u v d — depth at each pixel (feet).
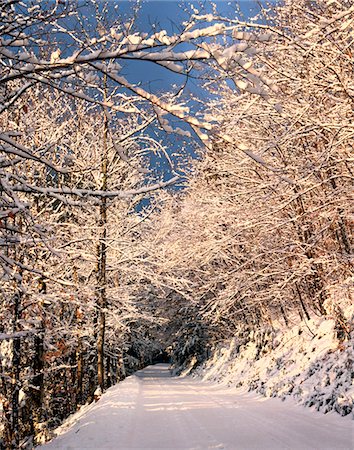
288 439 23.03
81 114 37.70
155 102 11.36
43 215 34.76
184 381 88.17
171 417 33.42
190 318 106.63
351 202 32.24
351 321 37.68
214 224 48.11
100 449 22.81
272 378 46.55
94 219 50.11
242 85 11.21
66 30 14.39
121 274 65.31
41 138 31.89
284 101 30.76
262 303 57.62
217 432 26.32
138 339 113.19
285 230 42.16
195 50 10.69
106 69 11.33
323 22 17.71
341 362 33.73
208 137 11.80
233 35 10.66
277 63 31.53
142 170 13.91
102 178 47.98
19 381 34.96
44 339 35.94
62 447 24.82
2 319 33.37
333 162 29.48
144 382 83.61
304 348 44.75
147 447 22.77
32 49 14.67
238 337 80.43
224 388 61.26
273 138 33.01
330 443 21.36
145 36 10.79
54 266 34.86
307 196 39.22
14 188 15.76
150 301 99.04
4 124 30.50
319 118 29.84
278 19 32.07
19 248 29.86
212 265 61.36
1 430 38.24
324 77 28.22
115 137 13.93
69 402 68.64
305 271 40.22
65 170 15.66
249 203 41.70
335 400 29.32
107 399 45.65
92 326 56.54
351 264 35.78
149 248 54.90
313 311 51.49
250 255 47.62
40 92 31.91
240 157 39.93
